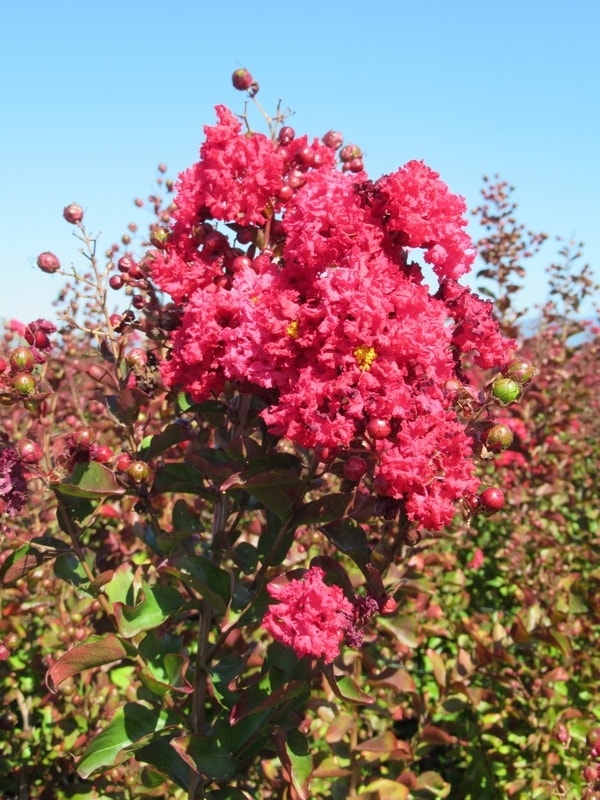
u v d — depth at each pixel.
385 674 0.48
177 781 0.39
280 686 0.33
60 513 0.37
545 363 0.94
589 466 1.07
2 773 0.52
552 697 0.61
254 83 0.40
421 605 0.61
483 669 0.57
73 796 0.52
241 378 0.33
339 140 0.42
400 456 0.29
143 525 0.43
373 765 0.57
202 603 0.38
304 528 0.61
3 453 0.35
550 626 0.61
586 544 0.91
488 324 0.33
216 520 0.39
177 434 0.40
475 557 0.86
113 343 0.42
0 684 0.56
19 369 0.35
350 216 0.31
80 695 0.55
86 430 0.35
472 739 0.61
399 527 0.33
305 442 0.30
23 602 0.58
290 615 0.29
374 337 0.29
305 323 0.30
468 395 0.32
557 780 0.54
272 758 0.47
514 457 0.84
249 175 0.35
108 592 0.38
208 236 0.36
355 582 0.51
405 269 0.34
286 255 0.33
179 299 0.37
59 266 0.41
